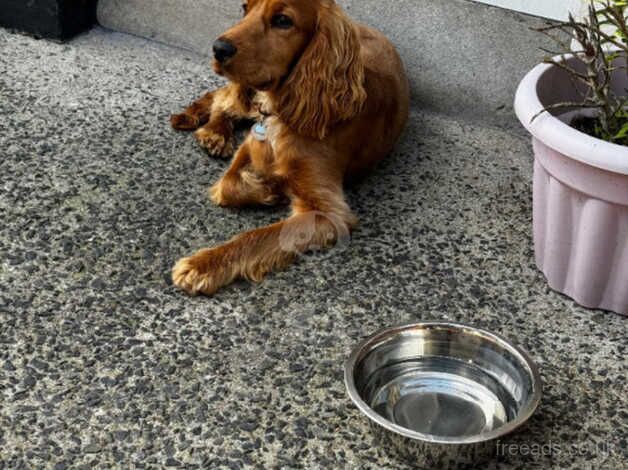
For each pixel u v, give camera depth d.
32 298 1.87
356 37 2.04
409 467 1.66
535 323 1.87
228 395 1.75
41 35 2.53
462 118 2.37
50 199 2.06
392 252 2.00
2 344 1.80
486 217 2.08
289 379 1.77
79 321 1.84
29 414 1.71
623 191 1.75
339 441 1.69
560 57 1.95
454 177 2.18
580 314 1.89
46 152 2.18
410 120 2.34
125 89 2.38
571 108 1.94
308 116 2.02
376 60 2.16
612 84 1.97
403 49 2.36
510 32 2.26
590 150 1.74
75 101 2.33
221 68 1.94
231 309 1.88
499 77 2.31
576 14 2.18
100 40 2.55
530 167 2.22
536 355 1.82
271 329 1.85
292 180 2.05
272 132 2.07
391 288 1.93
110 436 1.68
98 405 1.72
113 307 1.87
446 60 2.33
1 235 1.98
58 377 1.76
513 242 2.03
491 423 1.72
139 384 1.75
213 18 2.48
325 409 1.73
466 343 1.77
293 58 2.01
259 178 2.09
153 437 1.69
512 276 1.96
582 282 1.87
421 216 2.08
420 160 2.22
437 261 1.98
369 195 2.13
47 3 2.48
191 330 1.84
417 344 1.78
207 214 2.06
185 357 1.80
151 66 2.47
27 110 2.29
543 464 1.67
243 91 2.13
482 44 2.29
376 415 1.63
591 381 1.78
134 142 2.22
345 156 2.09
